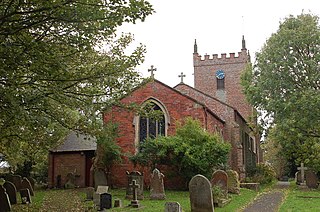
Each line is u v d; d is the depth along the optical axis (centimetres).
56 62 912
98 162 2659
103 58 1192
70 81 1045
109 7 875
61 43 980
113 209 1592
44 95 975
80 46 993
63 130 1592
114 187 2720
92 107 1177
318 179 3031
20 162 2762
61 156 3288
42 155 2714
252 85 3269
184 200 1916
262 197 2223
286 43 2994
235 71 4838
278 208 1698
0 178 2542
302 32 2952
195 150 2383
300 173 3216
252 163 4028
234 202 1895
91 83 1106
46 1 805
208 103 3519
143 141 2673
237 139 3419
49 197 2177
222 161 2405
